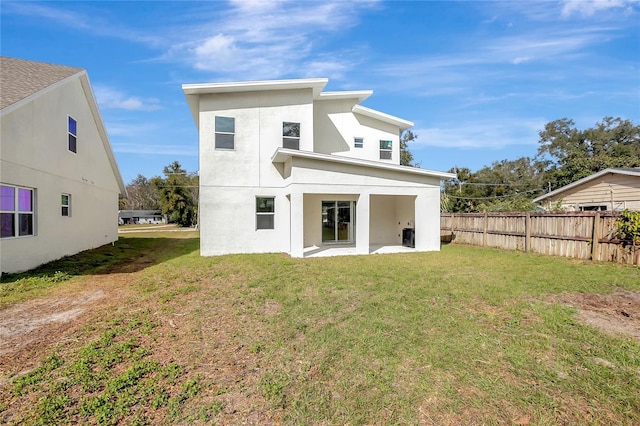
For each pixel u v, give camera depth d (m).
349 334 4.05
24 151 8.40
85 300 5.79
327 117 13.91
